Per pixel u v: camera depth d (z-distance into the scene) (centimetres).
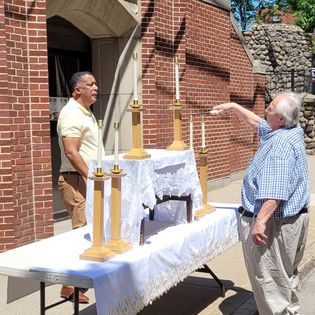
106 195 402
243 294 548
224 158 1224
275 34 2048
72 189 521
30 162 685
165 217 489
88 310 491
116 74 892
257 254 418
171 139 1005
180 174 459
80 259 369
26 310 496
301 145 411
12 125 658
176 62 490
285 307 420
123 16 853
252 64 1402
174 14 1007
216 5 1166
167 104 991
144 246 399
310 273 656
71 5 757
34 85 681
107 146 906
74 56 891
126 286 356
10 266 356
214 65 1168
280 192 392
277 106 409
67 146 495
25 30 672
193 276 605
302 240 423
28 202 685
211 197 1083
